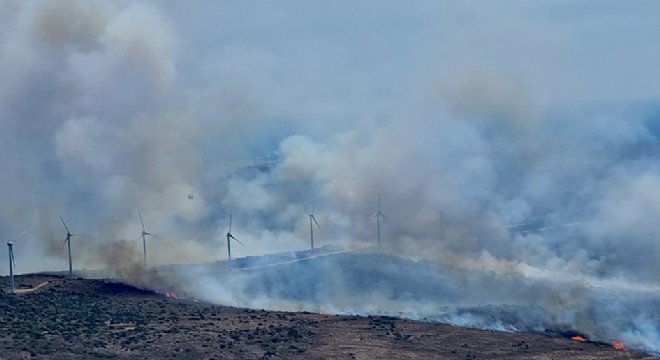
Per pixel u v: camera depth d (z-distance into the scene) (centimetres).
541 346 16012
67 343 16075
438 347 15900
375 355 15350
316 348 15775
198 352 15488
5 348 15588
